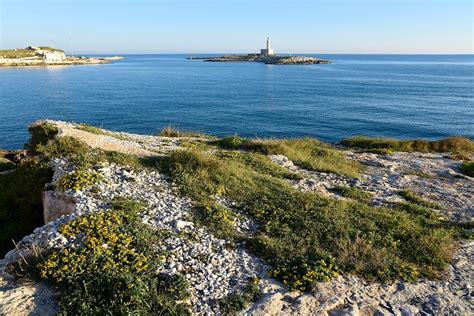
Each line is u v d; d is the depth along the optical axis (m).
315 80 124.94
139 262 8.52
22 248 9.48
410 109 67.00
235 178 15.46
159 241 9.78
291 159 22.16
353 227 11.90
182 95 83.00
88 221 9.91
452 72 176.50
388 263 9.93
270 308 7.92
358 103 73.81
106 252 8.75
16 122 51.91
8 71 145.25
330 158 23.62
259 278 8.95
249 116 59.44
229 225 11.52
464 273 9.92
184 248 9.67
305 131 50.00
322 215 12.43
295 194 14.43
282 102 74.56
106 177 13.92
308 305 8.13
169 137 27.95
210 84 108.94
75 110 61.91
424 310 8.33
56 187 13.20
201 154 17.14
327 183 17.72
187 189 13.87
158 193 13.28
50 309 7.36
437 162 24.55
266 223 11.88
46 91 85.38
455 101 77.12
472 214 14.96
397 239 11.46
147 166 16.05
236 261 9.58
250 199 13.72
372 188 17.83
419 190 18.06
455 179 20.48
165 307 7.49
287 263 9.53
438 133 49.44
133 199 12.34
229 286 8.52
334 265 9.53
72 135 18.67
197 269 8.93
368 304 8.36
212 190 14.01
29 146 20.81
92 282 7.84
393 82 120.06
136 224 10.27
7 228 14.62
